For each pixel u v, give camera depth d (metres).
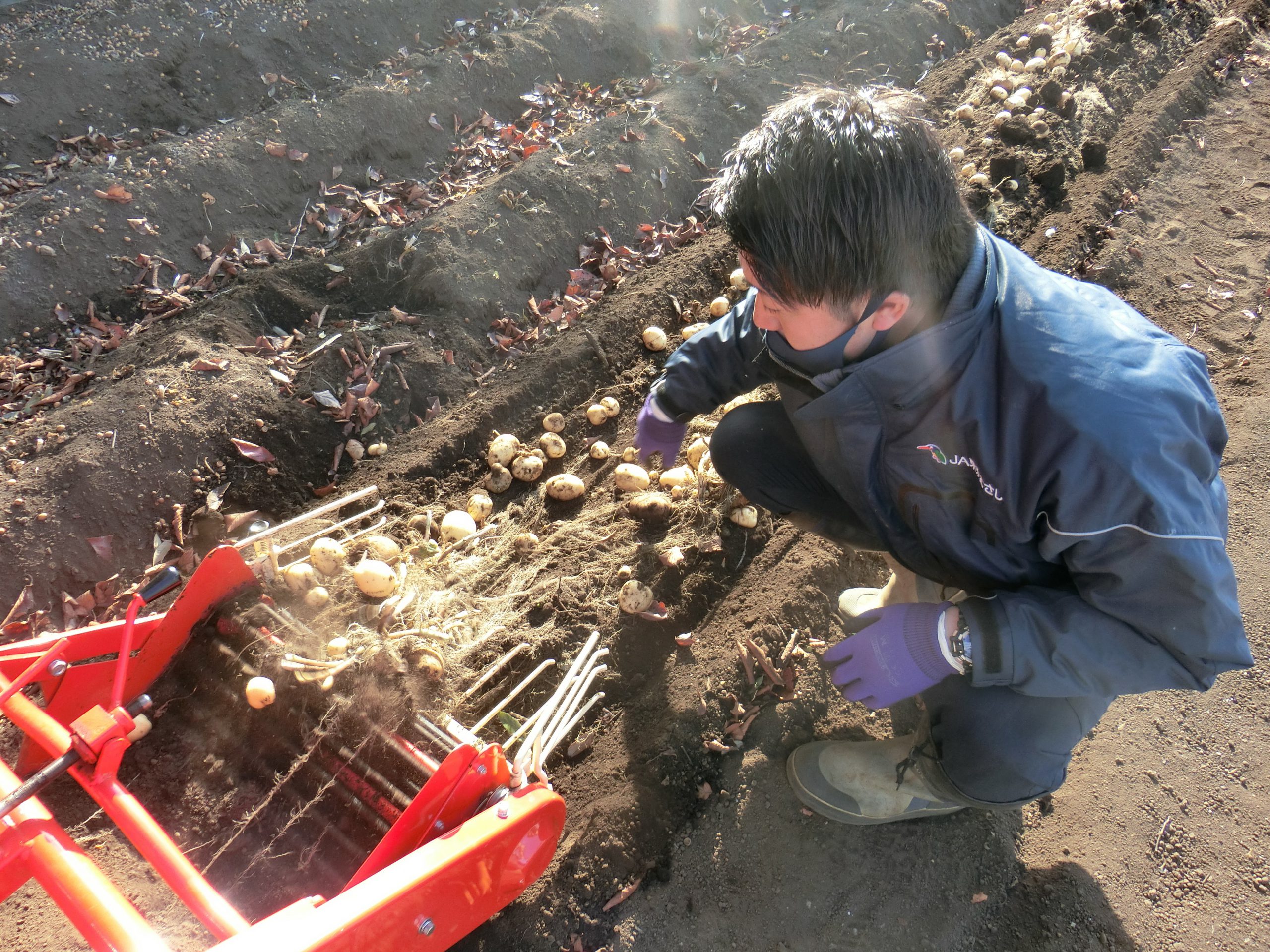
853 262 1.48
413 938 1.80
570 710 2.49
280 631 2.32
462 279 4.02
